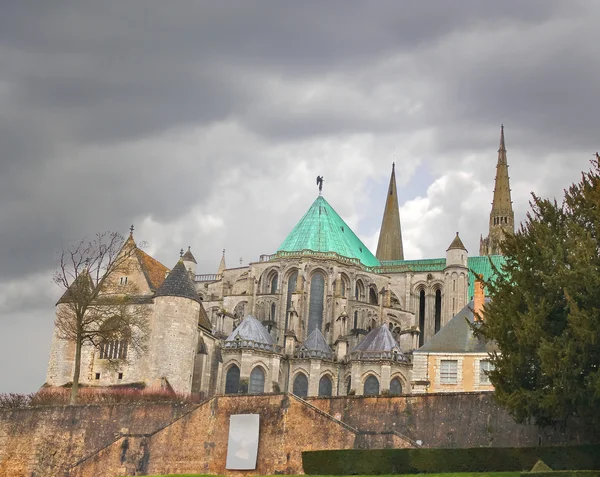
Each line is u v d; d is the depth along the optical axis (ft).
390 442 243.19
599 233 226.99
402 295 593.42
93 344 402.11
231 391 451.94
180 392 412.98
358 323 539.70
